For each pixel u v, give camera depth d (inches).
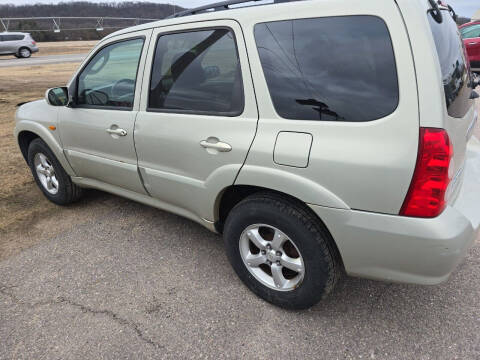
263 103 81.7
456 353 78.6
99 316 92.7
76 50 1134.4
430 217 67.6
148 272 108.8
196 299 97.3
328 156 72.5
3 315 94.0
